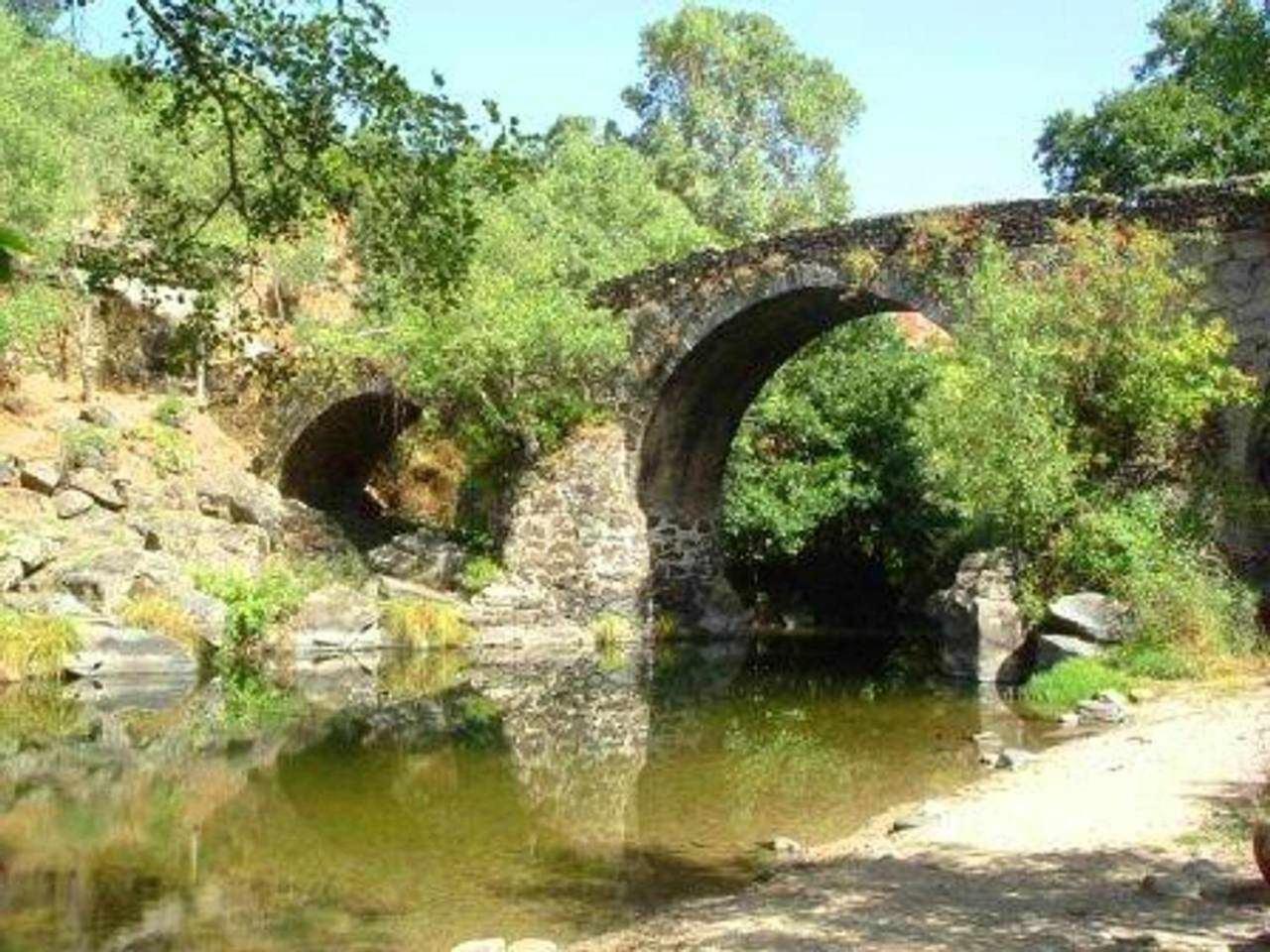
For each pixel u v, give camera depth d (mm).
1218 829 8500
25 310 23625
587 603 24875
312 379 27828
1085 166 33969
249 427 28641
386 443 31703
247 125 8883
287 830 10195
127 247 11281
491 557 25531
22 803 11023
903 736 14102
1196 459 17281
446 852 9547
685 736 14523
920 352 27797
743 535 27406
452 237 9578
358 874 8945
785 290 22953
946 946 6316
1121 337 17453
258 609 21156
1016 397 17219
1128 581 16234
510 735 14641
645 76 52969
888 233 21516
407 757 13273
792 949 6461
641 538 25078
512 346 23938
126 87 8875
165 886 8641
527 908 8102
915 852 8547
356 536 28422
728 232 48750
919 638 25703
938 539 26266
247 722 15375
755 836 9914
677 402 25344
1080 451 17594
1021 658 17531
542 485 25281
